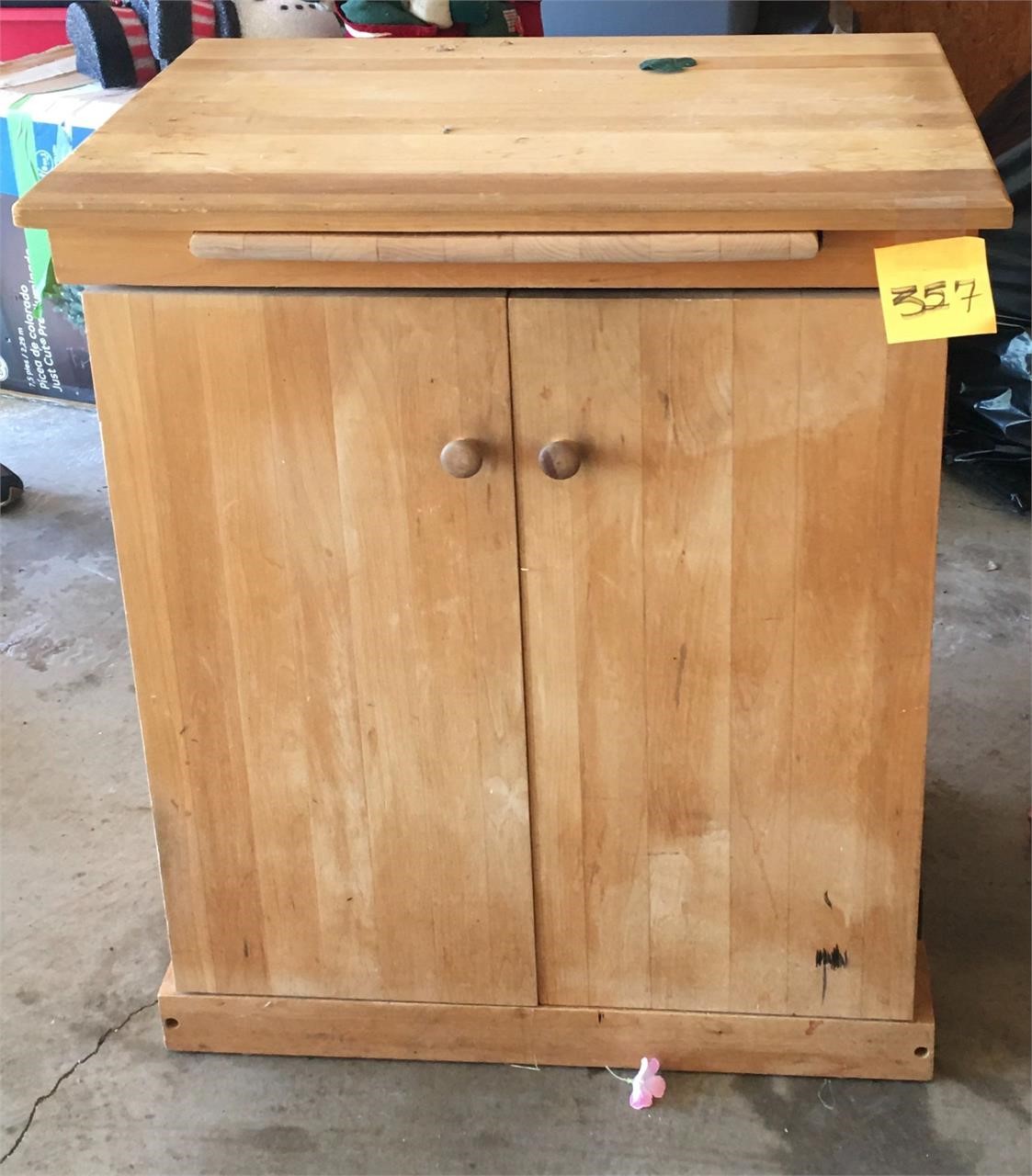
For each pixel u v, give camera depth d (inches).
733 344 46.3
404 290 46.9
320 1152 56.8
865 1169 55.4
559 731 53.3
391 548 50.7
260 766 55.1
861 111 50.9
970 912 67.2
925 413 46.8
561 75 57.2
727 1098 58.4
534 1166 55.9
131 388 48.9
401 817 55.5
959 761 76.7
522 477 49.1
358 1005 59.4
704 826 54.4
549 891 56.4
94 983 64.9
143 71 104.6
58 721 82.3
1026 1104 57.7
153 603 52.6
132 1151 57.1
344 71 58.9
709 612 50.7
